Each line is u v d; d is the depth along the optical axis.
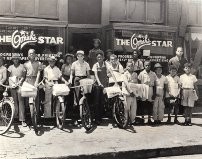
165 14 11.70
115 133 7.97
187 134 8.05
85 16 11.16
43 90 8.53
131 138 7.57
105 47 10.96
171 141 7.40
